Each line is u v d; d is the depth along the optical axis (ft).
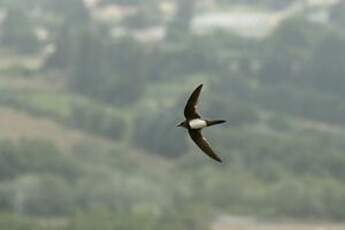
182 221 406.00
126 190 460.55
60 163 497.05
